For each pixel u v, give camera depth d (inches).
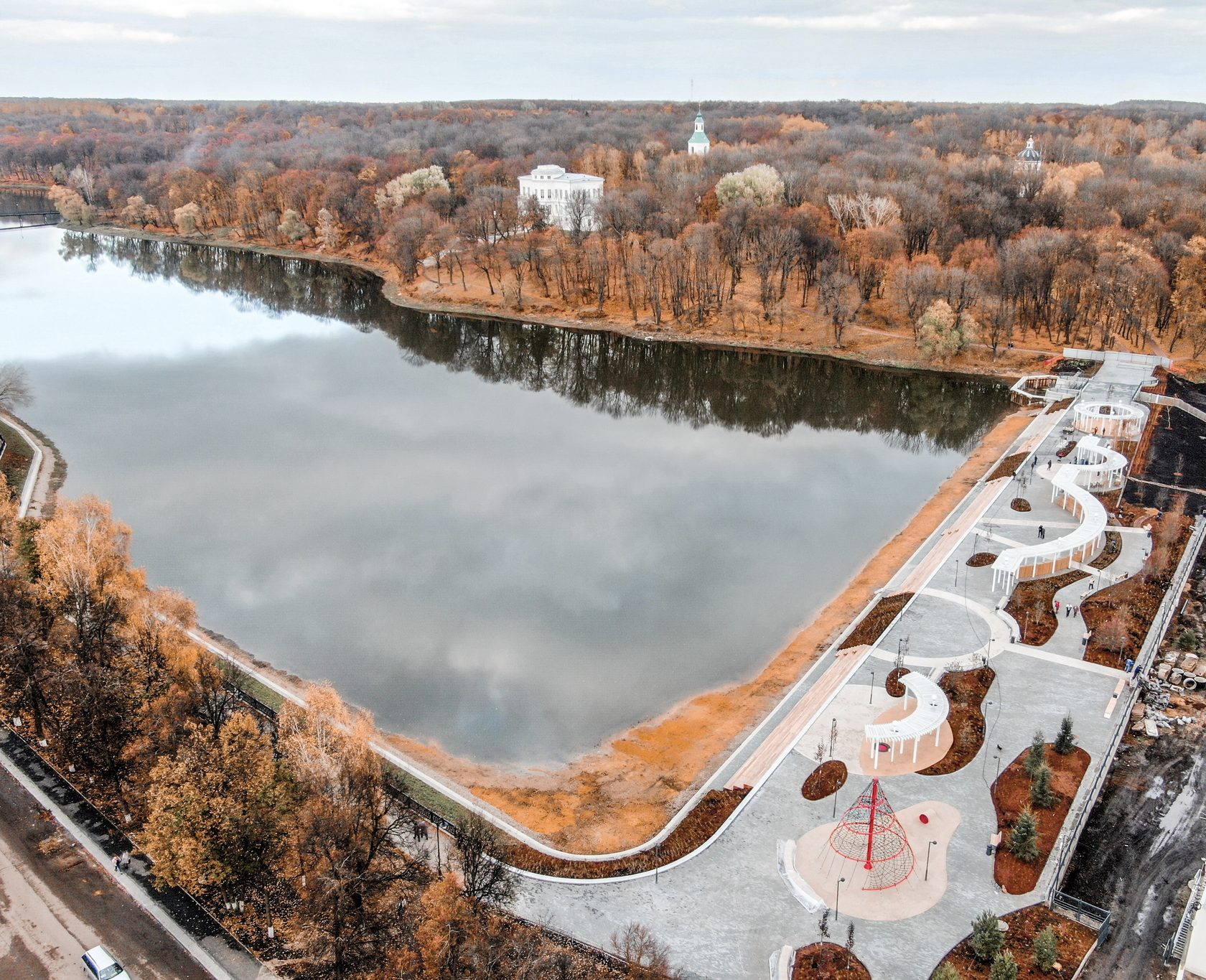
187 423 7239.2
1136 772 3459.6
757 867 3021.7
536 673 4210.1
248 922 2871.6
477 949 2554.1
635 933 2733.8
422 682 4141.2
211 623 4566.9
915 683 3705.7
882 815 3014.3
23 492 5905.5
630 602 4793.3
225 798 2874.0
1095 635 4183.1
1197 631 4301.2
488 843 3004.4
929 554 5078.7
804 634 4507.9
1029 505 5492.1
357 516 5728.3
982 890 2918.3
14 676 3639.3
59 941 2770.7
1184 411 7155.5
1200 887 2842.0
